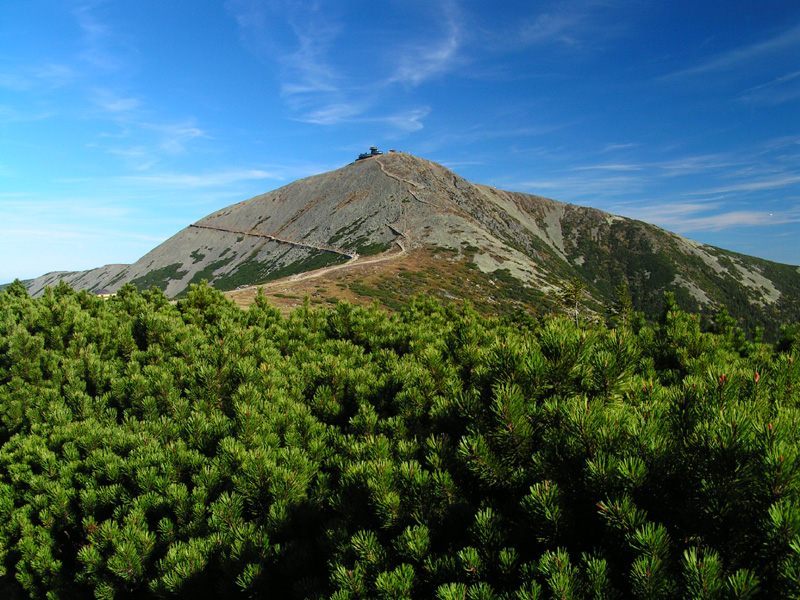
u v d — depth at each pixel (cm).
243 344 818
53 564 517
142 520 479
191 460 525
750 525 231
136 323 1023
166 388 682
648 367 560
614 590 241
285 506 430
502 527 312
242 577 379
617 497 265
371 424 516
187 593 405
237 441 527
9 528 545
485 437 349
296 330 1002
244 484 454
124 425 648
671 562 240
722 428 254
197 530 455
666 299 841
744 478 235
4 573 545
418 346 831
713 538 243
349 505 376
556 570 257
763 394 365
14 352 870
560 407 329
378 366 763
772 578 219
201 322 1292
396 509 345
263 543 403
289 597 388
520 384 370
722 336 974
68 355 886
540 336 421
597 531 280
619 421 295
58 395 771
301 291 5741
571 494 290
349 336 983
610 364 369
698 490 247
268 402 609
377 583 300
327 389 642
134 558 443
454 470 367
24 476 587
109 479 541
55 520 541
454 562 303
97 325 1001
